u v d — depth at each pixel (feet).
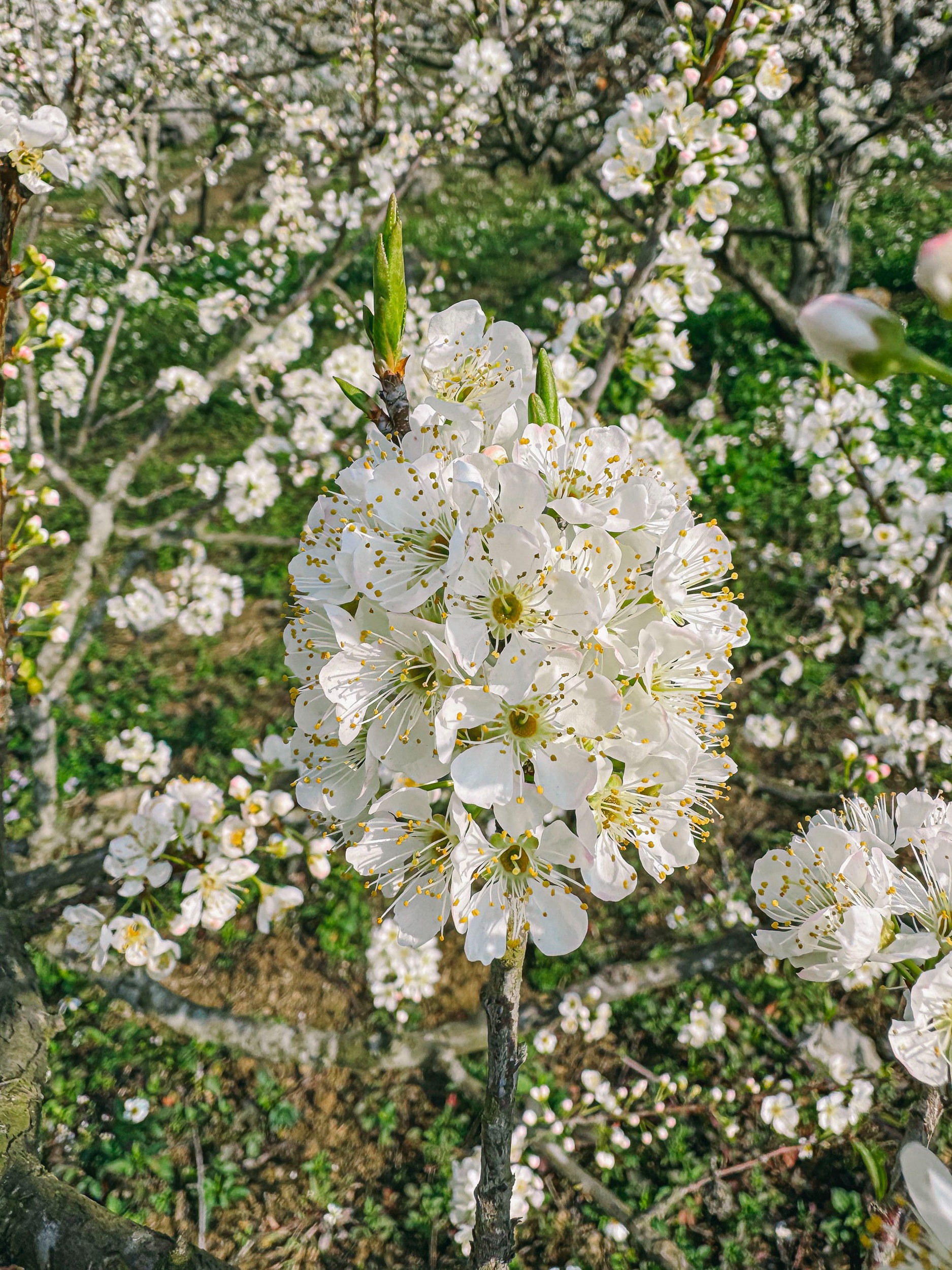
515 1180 12.53
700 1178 14.85
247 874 9.81
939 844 5.49
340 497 5.56
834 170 31.37
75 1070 16.26
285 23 36.32
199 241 34.55
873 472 15.07
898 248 42.55
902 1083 15.79
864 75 40.19
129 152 25.05
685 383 34.40
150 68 30.86
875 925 5.24
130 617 19.86
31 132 7.31
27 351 8.51
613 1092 15.83
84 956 13.91
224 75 28.40
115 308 38.29
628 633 5.19
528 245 47.60
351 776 5.64
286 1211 14.83
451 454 5.23
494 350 5.86
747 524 27.02
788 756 21.29
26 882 12.20
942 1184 4.15
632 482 5.49
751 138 11.29
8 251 7.93
